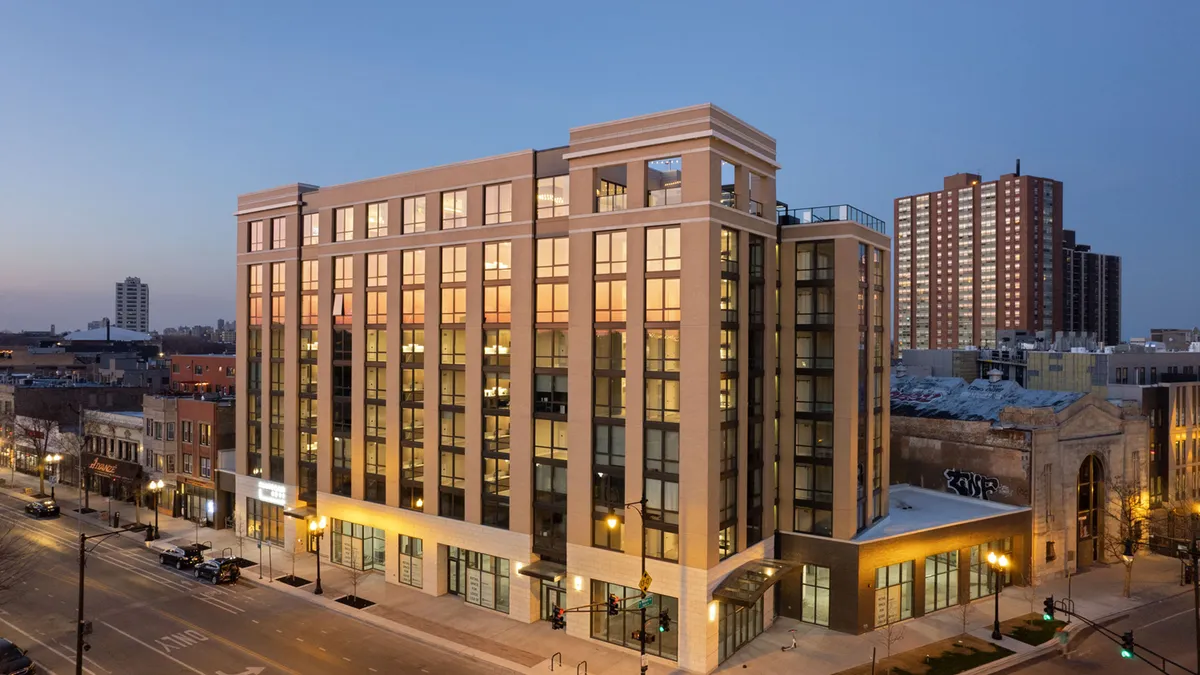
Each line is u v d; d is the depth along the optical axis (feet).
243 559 182.60
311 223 186.91
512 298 146.92
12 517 224.12
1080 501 179.32
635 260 129.08
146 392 327.47
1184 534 184.03
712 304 122.72
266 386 196.54
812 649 131.95
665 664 124.67
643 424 128.67
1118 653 131.23
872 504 152.87
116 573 172.24
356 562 175.94
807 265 147.84
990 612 150.41
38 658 125.59
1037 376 278.26
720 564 126.11
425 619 145.28
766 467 143.33
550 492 143.13
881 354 158.92
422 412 163.02
